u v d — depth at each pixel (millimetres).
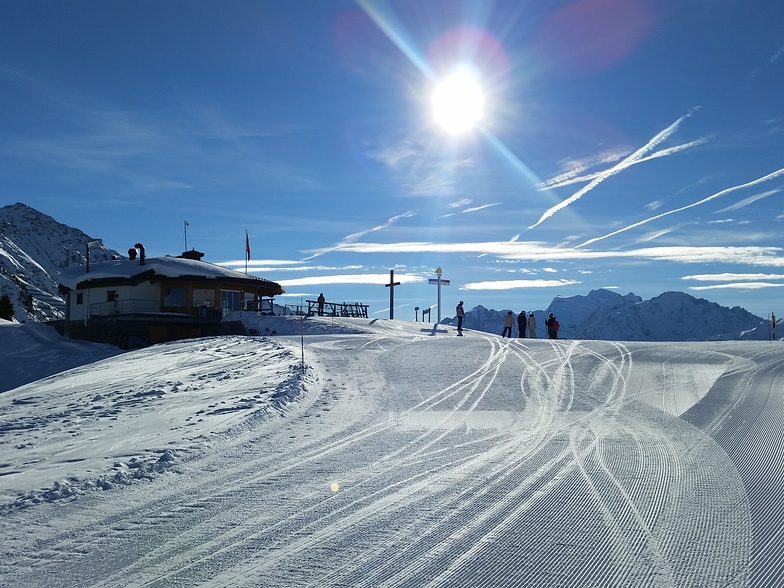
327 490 8359
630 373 19281
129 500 8109
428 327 41094
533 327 37438
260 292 50906
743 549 6223
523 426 12562
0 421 14172
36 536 6879
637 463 9609
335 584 5578
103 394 17078
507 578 5652
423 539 6582
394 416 13570
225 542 6590
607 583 5523
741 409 13781
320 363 21047
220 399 15289
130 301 45656
